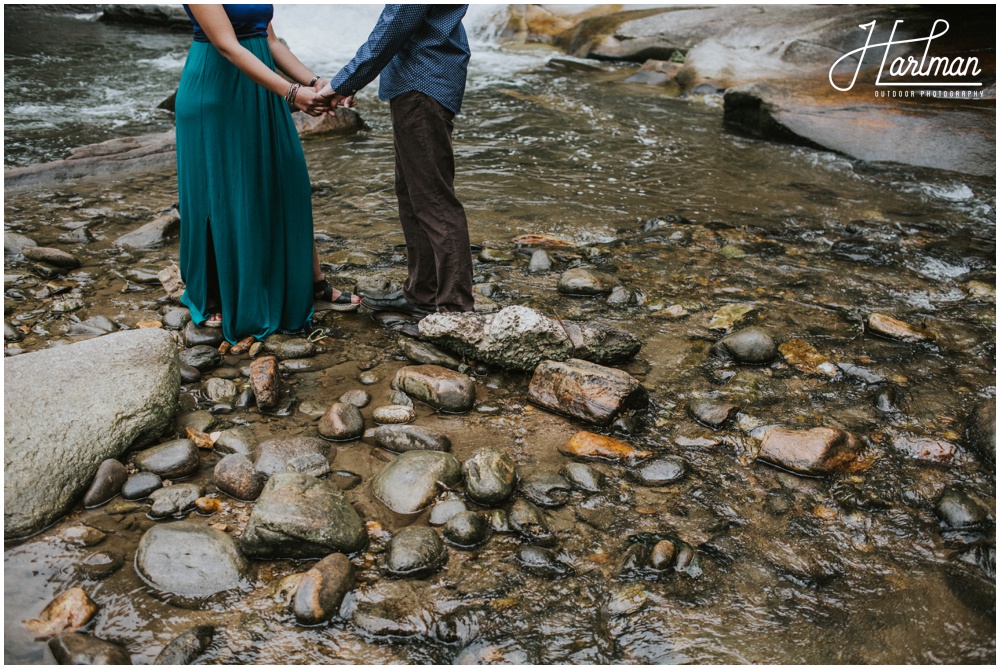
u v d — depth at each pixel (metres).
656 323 4.04
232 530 2.54
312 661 2.10
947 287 4.54
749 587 2.37
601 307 4.21
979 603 2.32
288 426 3.12
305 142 7.51
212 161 3.48
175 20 13.69
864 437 3.10
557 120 8.40
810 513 2.69
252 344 3.72
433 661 2.12
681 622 2.24
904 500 2.76
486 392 3.41
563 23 13.52
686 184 6.43
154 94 9.27
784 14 11.47
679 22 11.96
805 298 4.37
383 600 2.28
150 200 5.83
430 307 4.01
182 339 3.75
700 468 2.92
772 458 2.93
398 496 2.68
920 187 6.39
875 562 2.48
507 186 6.27
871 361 3.68
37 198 5.80
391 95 3.46
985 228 5.51
